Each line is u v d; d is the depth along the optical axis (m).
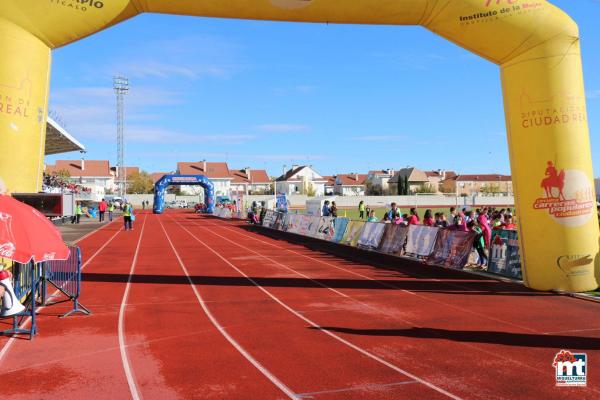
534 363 5.72
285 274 12.71
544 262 9.90
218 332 7.20
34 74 8.72
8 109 8.48
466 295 9.86
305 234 25.16
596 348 6.28
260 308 8.79
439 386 5.05
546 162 9.73
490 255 12.68
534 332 7.06
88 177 103.25
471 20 9.56
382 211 53.97
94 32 9.15
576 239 9.65
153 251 18.22
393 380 5.23
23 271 8.28
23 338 6.90
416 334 7.02
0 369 5.62
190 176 59.62
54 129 30.70
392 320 7.86
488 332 7.09
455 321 7.76
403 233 16.31
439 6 9.45
